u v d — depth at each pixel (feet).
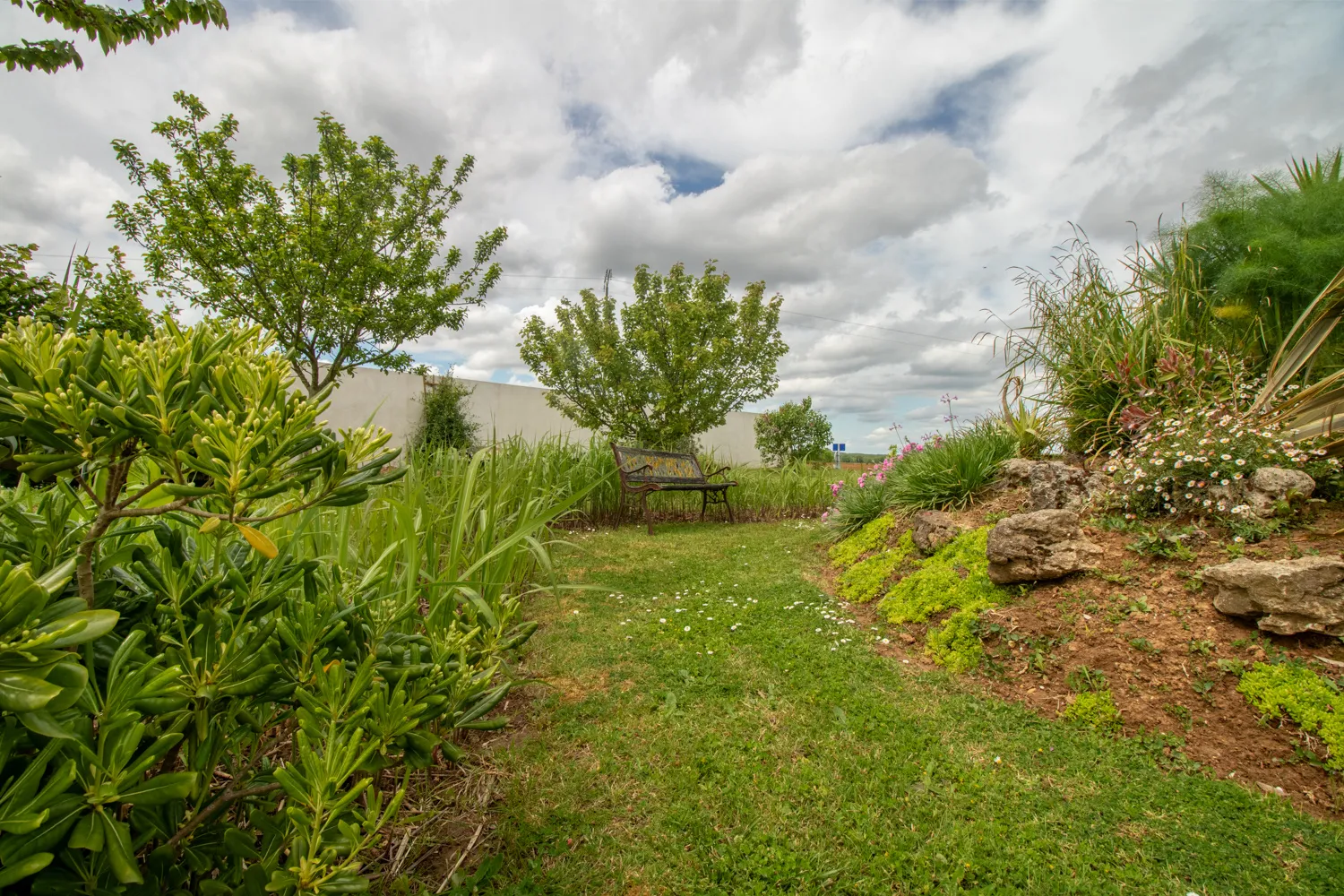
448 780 6.99
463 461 17.75
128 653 3.07
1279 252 13.12
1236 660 8.09
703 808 6.59
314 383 34.81
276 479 3.12
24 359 2.72
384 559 6.83
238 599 3.89
